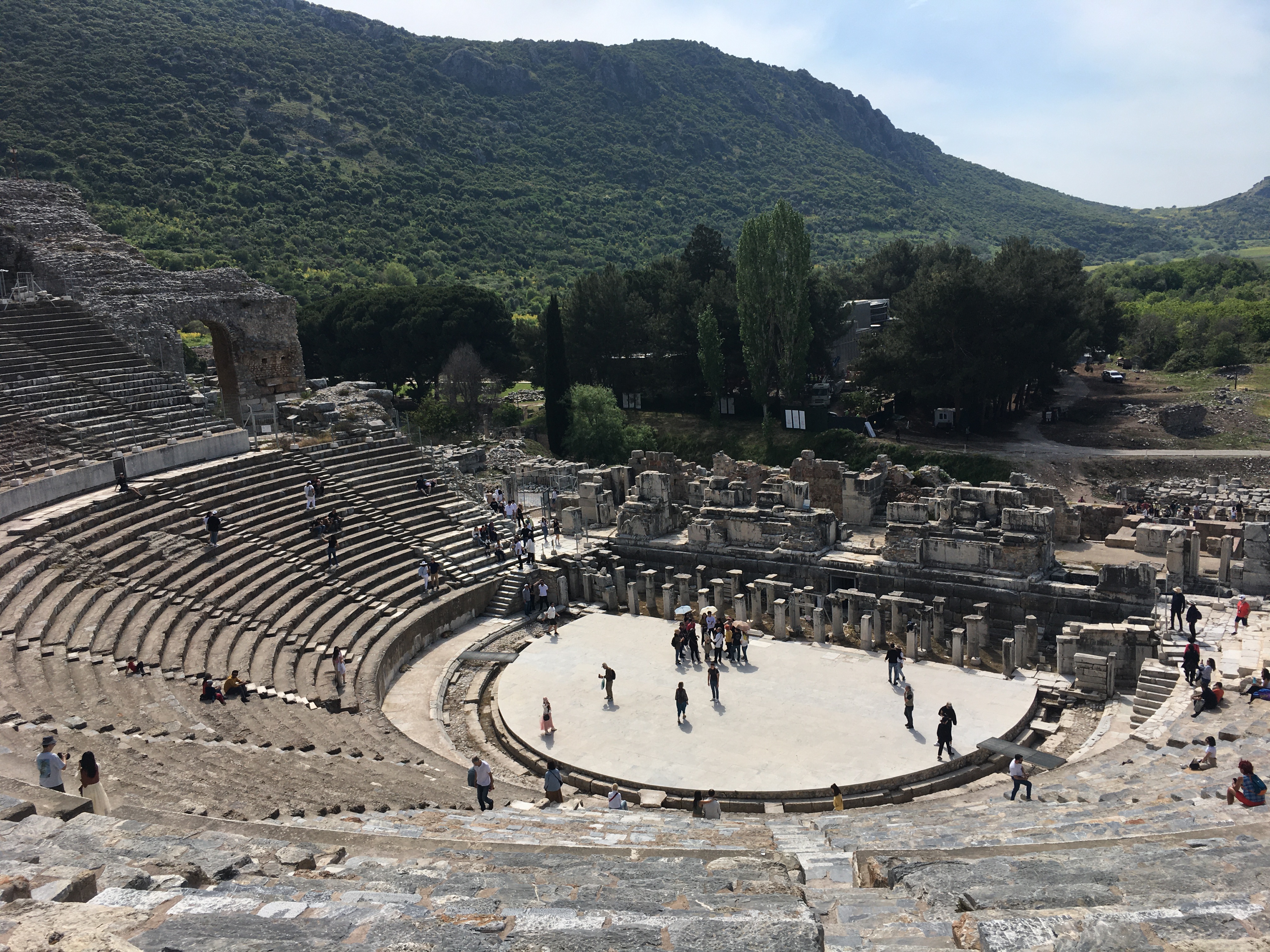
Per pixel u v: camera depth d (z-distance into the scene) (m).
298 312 92.12
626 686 32.19
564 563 42.81
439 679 33.94
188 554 32.41
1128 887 7.75
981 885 8.34
